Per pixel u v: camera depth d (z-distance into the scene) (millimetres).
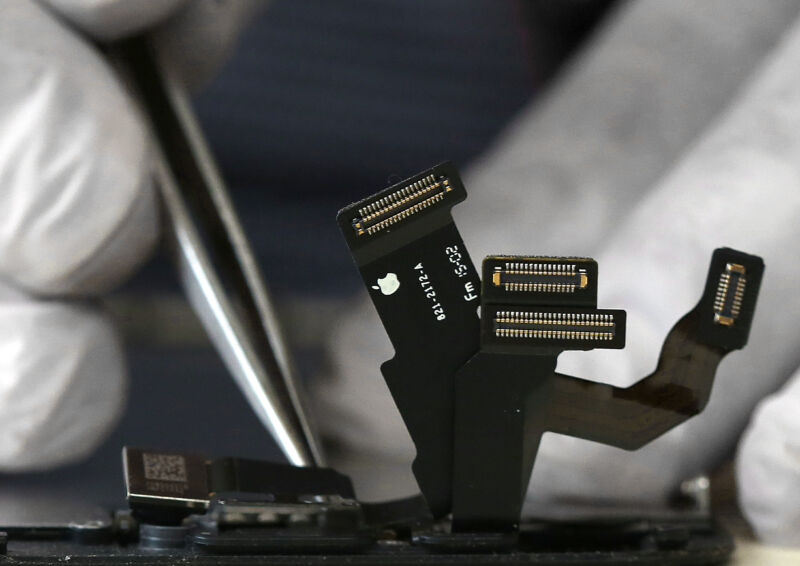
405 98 4176
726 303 791
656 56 1944
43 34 1059
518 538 792
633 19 2057
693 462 1095
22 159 1047
